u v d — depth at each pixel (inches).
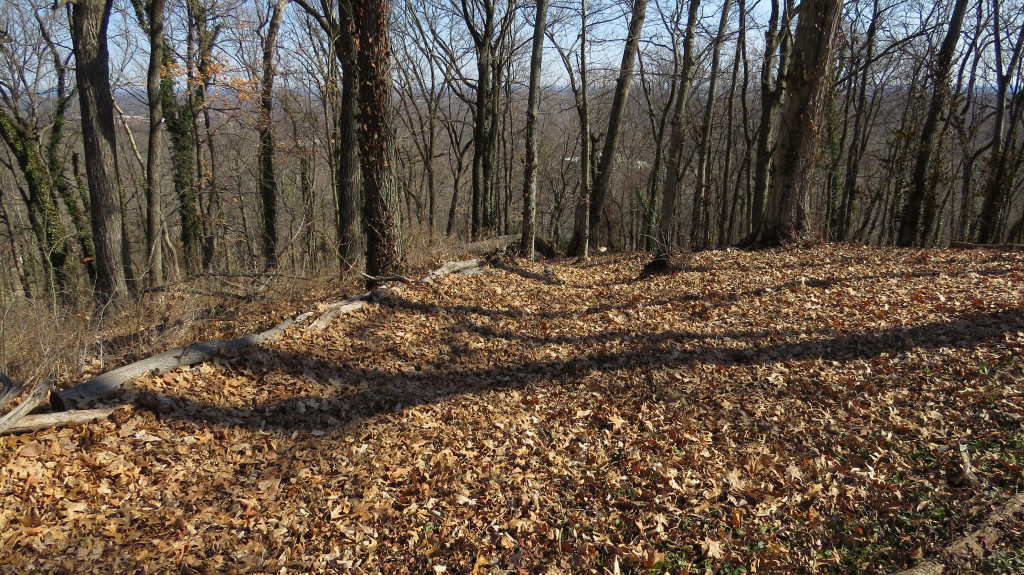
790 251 494.0
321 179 856.3
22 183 776.3
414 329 300.5
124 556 128.9
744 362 249.8
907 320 270.4
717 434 189.2
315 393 221.0
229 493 158.1
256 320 304.7
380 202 361.1
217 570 128.6
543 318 339.6
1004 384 188.1
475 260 473.1
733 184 1398.9
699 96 1080.2
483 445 191.2
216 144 752.3
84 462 156.9
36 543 128.0
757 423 193.2
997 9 730.2
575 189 1162.0
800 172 509.4
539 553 138.1
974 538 117.5
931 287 326.3
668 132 1151.0
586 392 234.4
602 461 179.2
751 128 1117.7
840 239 942.4
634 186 1285.7
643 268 486.0
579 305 374.3
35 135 645.3
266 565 132.0
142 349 243.8
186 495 155.3
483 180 844.0
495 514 153.3
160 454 168.2
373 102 342.6
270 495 158.6
